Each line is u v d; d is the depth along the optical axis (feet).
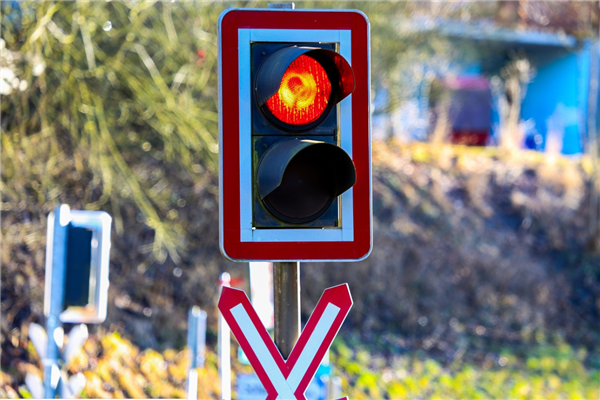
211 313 68.08
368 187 24.71
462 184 104.78
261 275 40.93
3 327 56.70
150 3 59.11
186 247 70.85
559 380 71.20
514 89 124.36
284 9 24.43
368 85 24.81
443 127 111.24
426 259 85.15
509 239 97.40
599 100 127.24
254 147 23.86
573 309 89.35
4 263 59.52
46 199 63.26
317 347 24.48
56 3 56.34
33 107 63.31
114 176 65.51
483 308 83.05
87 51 56.95
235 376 61.00
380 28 89.04
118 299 64.44
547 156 117.50
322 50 23.22
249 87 23.99
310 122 23.91
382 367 68.49
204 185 73.87
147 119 66.23
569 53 135.54
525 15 125.39
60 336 29.01
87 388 54.44
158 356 61.62
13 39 57.36
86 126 61.26
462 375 69.87
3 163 60.75
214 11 66.39
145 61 60.39
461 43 107.04
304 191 24.06
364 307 77.30
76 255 28.66
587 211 106.32
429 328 77.77
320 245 24.29
